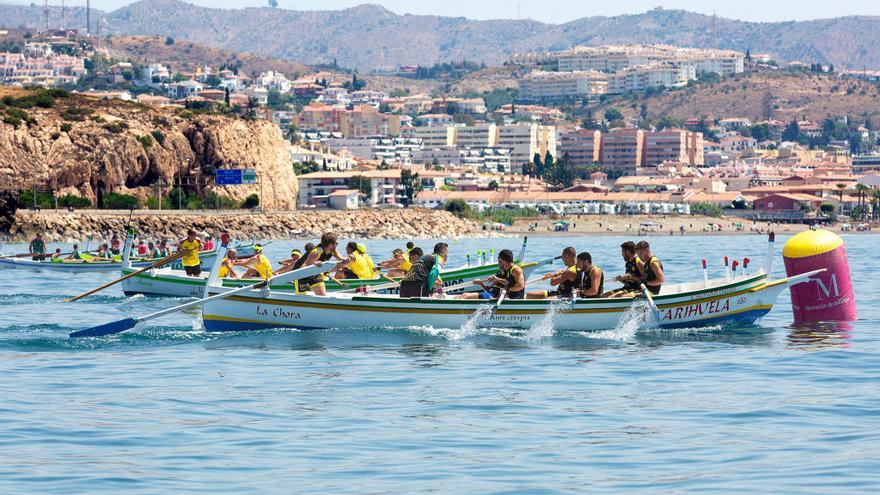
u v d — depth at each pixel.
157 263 38.25
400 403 21.44
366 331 30.86
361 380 24.02
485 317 30.97
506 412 20.56
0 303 43.84
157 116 199.88
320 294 31.38
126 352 28.12
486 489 15.33
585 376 24.50
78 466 16.56
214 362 26.45
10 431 18.86
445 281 42.25
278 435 18.66
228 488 15.41
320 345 29.16
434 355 27.56
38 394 22.30
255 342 29.61
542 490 15.26
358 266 38.06
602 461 16.88
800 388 22.80
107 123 187.12
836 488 15.12
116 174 184.00
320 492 15.21
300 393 22.45
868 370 25.02
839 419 19.58
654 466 16.53
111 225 159.12
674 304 31.92
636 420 19.80
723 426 19.19
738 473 16.03
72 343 29.58
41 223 149.12
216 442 18.16
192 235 46.94
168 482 15.70
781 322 34.47
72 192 178.50
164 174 193.00
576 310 31.23
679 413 20.36
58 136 179.50
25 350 28.47
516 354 27.73
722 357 27.17
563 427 19.27
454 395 22.27
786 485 15.33
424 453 17.44
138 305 43.03
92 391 22.66
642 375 24.61
